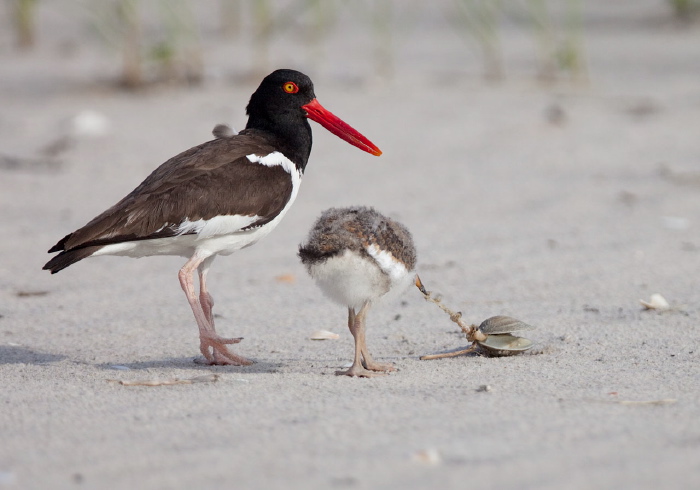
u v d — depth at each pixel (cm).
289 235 1448
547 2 3456
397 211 1542
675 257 1312
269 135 1034
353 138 1057
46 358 964
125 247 918
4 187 1672
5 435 707
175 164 967
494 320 955
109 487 610
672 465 627
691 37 2875
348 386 827
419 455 643
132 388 827
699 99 2197
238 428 709
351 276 838
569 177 1705
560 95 2283
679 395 784
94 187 1677
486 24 2641
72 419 741
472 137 1952
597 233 1428
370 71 2542
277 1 3516
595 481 605
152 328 1084
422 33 3077
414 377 859
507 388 812
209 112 2144
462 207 1559
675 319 1059
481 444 667
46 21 3325
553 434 686
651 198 1584
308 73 2514
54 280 1271
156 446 676
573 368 884
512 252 1351
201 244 955
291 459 645
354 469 626
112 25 2531
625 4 3394
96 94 2347
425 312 1123
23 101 2295
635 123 2033
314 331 1060
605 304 1131
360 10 3375
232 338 977
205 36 3019
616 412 737
